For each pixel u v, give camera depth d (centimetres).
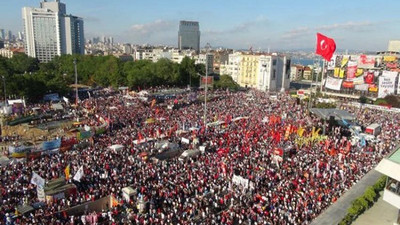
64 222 3181
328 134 6650
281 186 3984
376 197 4194
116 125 6938
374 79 13862
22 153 4912
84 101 9938
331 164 4734
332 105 10400
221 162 4625
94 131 6181
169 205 3588
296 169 4556
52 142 5297
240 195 3834
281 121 7250
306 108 9400
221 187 3991
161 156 5069
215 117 7700
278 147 5275
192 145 5588
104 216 3372
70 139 5559
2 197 3509
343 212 3706
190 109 8838
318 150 5381
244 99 11288
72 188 3703
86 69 16388
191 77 16138
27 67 19538
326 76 15388
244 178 4091
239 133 6200
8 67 14975
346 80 14688
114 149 5081
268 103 10288
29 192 3650
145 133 6147
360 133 6688
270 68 18088
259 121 7375
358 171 4722
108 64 15750
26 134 6781
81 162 4484
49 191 3591
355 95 14362
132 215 3328
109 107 8881
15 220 3094
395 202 2905
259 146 5447
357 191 4225
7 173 4053
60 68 18088
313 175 4350
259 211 3456
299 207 3534
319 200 3788
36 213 3238
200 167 4500
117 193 3759
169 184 4012
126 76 14488
